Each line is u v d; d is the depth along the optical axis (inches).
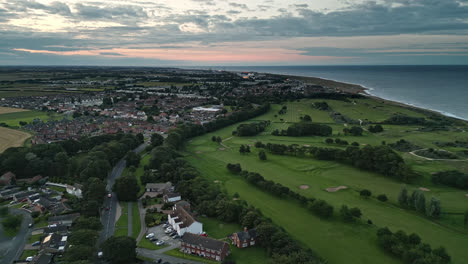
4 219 5659.5
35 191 6953.7
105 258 4478.3
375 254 4638.3
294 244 4586.6
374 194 6845.5
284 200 6579.7
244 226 5364.2
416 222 5585.6
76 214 5723.4
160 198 6766.7
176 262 4493.1
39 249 4768.7
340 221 5654.5
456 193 6742.1
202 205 6008.9
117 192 6599.4
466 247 4768.7
